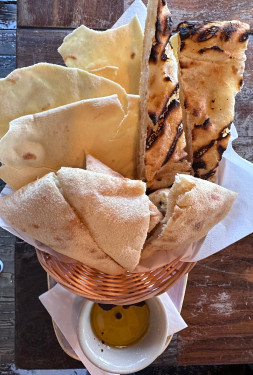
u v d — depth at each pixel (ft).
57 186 0.97
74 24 1.29
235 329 1.33
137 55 1.14
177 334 1.31
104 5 1.30
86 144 1.05
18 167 1.04
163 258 1.11
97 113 1.01
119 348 1.22
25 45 1.28
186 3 1.33
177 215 0.99
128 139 1.09
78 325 1.14
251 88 1.35
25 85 1.06
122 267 1.06
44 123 1.01
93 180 0.96
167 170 1.14
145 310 1.25
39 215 0.97
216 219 1.07
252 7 1.35
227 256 1.34
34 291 1.30
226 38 1.06
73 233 0.97
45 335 1.29
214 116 1.11
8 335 1.36
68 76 1.05
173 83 1.04
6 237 1.38
